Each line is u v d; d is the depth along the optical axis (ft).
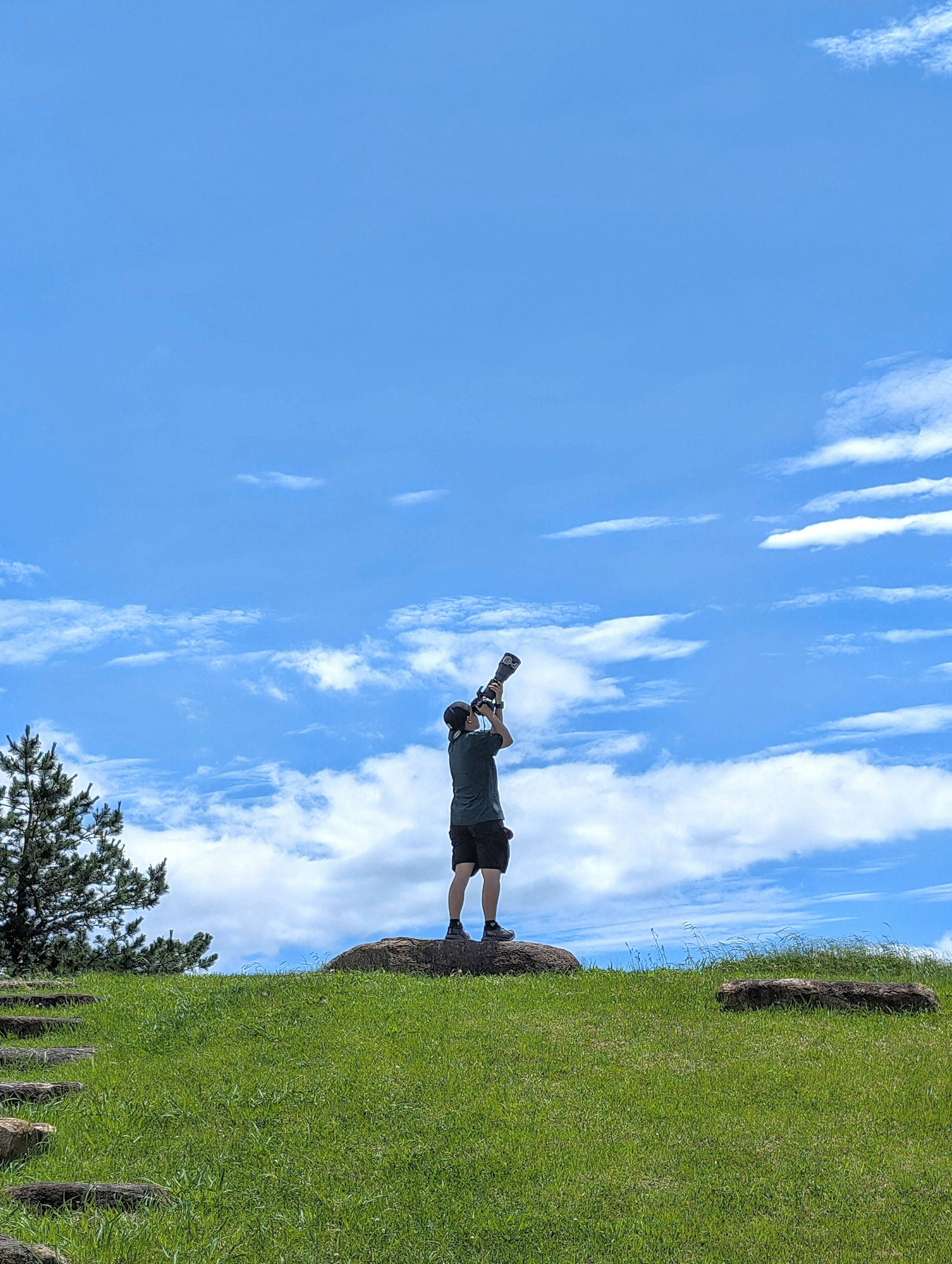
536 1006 24.17
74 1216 13.87
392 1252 13.88
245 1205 14.85
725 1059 20.51
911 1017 23.11
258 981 26.78
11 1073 20.61
